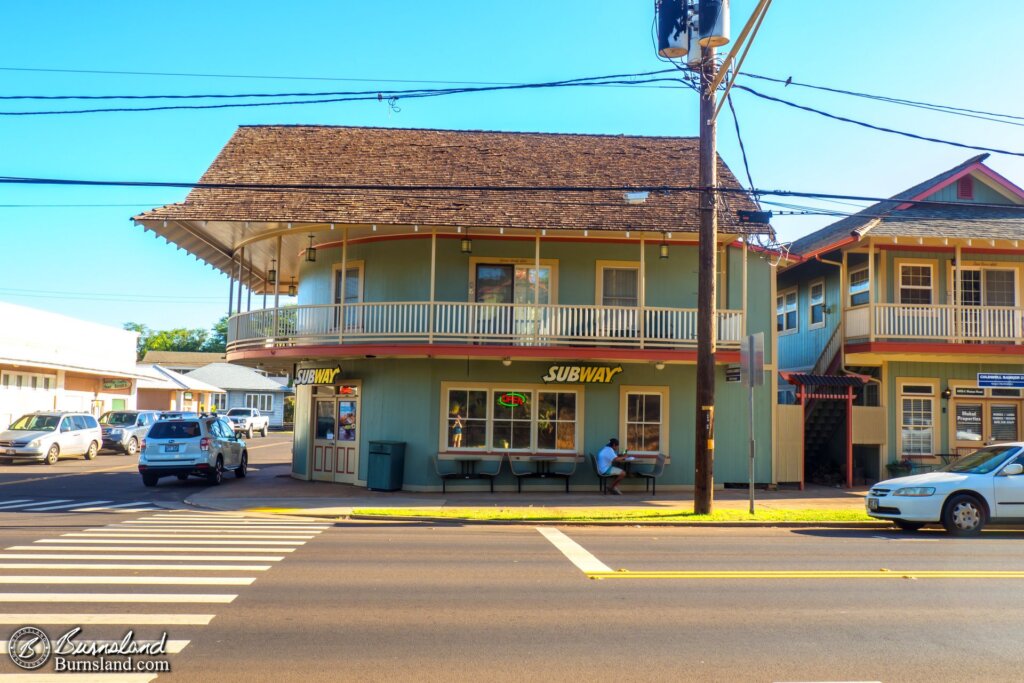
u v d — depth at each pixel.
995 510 13.70
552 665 6.11
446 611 7.75
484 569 9.97
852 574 9.79
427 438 20.53
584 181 22.31
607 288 21.69
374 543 12.12
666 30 15.22
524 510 16.59
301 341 21.33
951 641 6.86
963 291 23.41
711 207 15.95
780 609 7.95
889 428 22.86
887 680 5.83
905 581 9.38
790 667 6.12
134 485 21.78
